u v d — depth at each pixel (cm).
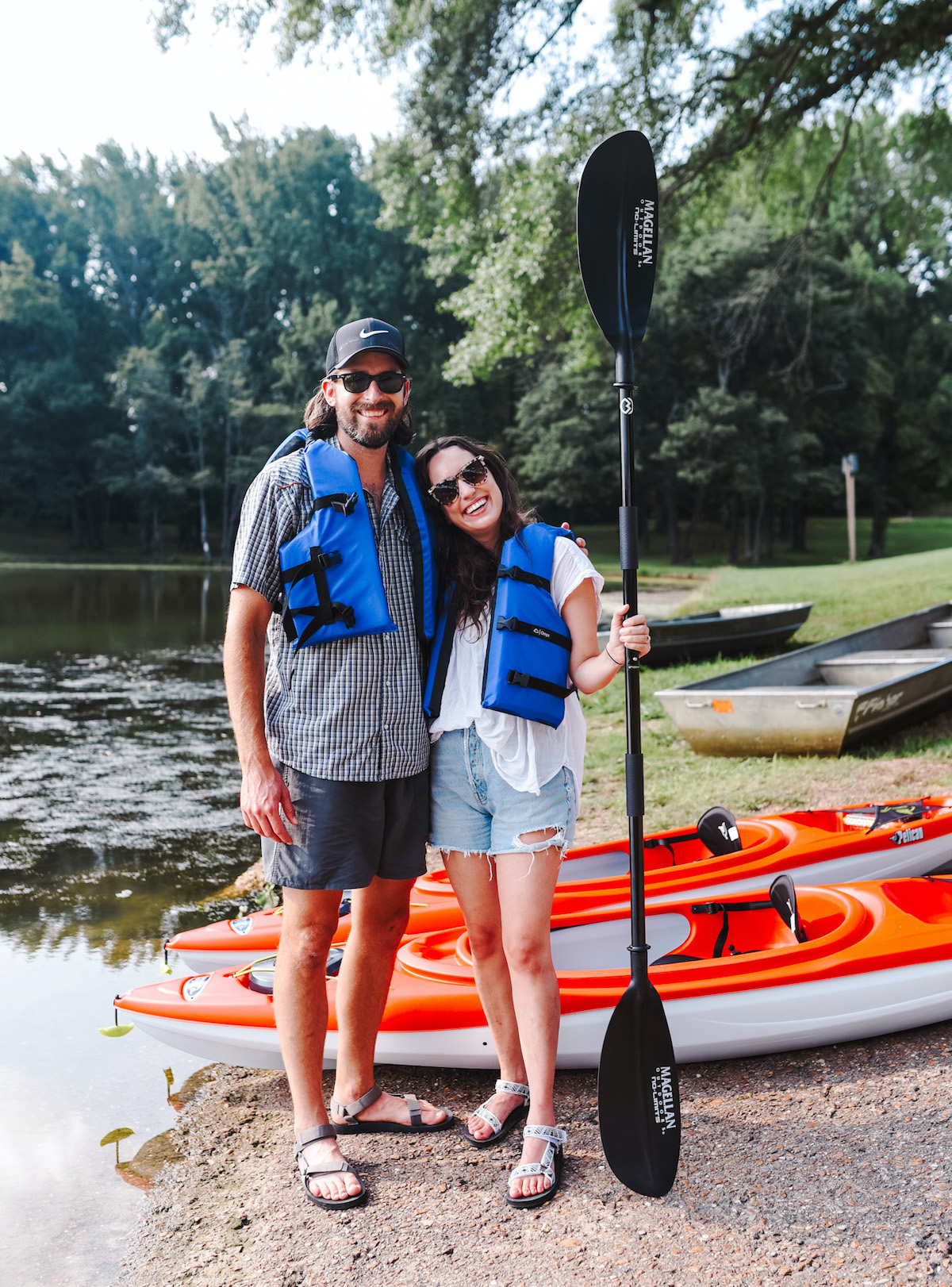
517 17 1232
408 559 230
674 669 1041
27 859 544
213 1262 210
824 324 3491
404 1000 271
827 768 598
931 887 332
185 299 5372
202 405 4862
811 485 3872
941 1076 259
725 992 265
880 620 1257
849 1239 198
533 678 219
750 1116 247
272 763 220
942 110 1430
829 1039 276
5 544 5244
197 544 5594
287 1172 244
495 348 1462
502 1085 250
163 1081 305
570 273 1407
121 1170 253
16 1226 230
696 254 3441
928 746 644
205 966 350
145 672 1326
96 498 5550
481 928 240
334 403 234
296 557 218
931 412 3978
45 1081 304
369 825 223
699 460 3684
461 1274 197
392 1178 232
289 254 4947
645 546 4700
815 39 1241
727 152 1361
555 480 4116
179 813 643
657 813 535
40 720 973
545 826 221
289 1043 231
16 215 5431
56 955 409
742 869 351
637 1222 209
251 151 4916
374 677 220
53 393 5100
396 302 4744
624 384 230
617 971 274
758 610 1183
